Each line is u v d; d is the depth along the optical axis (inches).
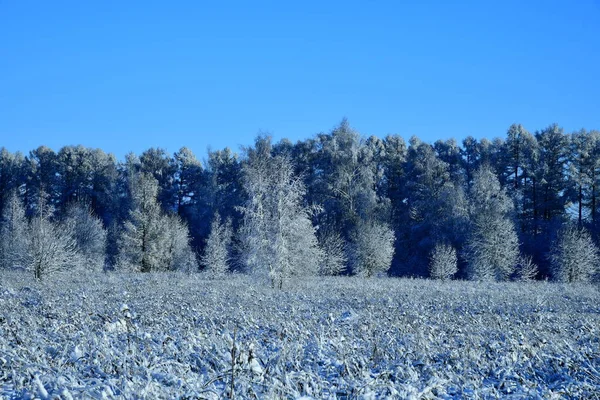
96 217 2433.6
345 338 436.1
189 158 3378.4
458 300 857.5
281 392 265.6
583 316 650.8
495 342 420.8
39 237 1282.0
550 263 1985.7
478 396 278.5
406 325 518.3
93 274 1492.4
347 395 269.9
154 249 1862.7
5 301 704.4
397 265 2277.3
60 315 555.2
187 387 265.9
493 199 2107.5
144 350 351.6
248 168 1315.2
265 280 1176.2
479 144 3186.5
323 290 1080.2
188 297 818.2
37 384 249.0
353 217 2258.9
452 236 2222.0
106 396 243.4
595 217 2342.5
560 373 336.5
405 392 266.7
